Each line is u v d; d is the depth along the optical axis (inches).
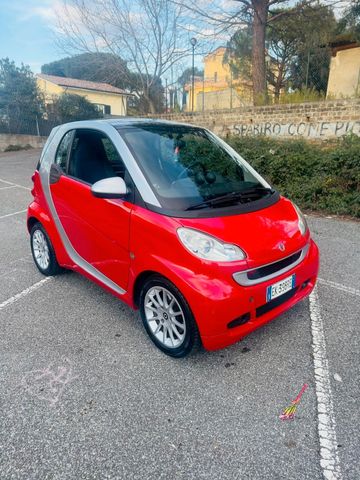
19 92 855.1
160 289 107.1
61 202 142.6
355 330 122.7
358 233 220.1
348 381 99.6
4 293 152.8
